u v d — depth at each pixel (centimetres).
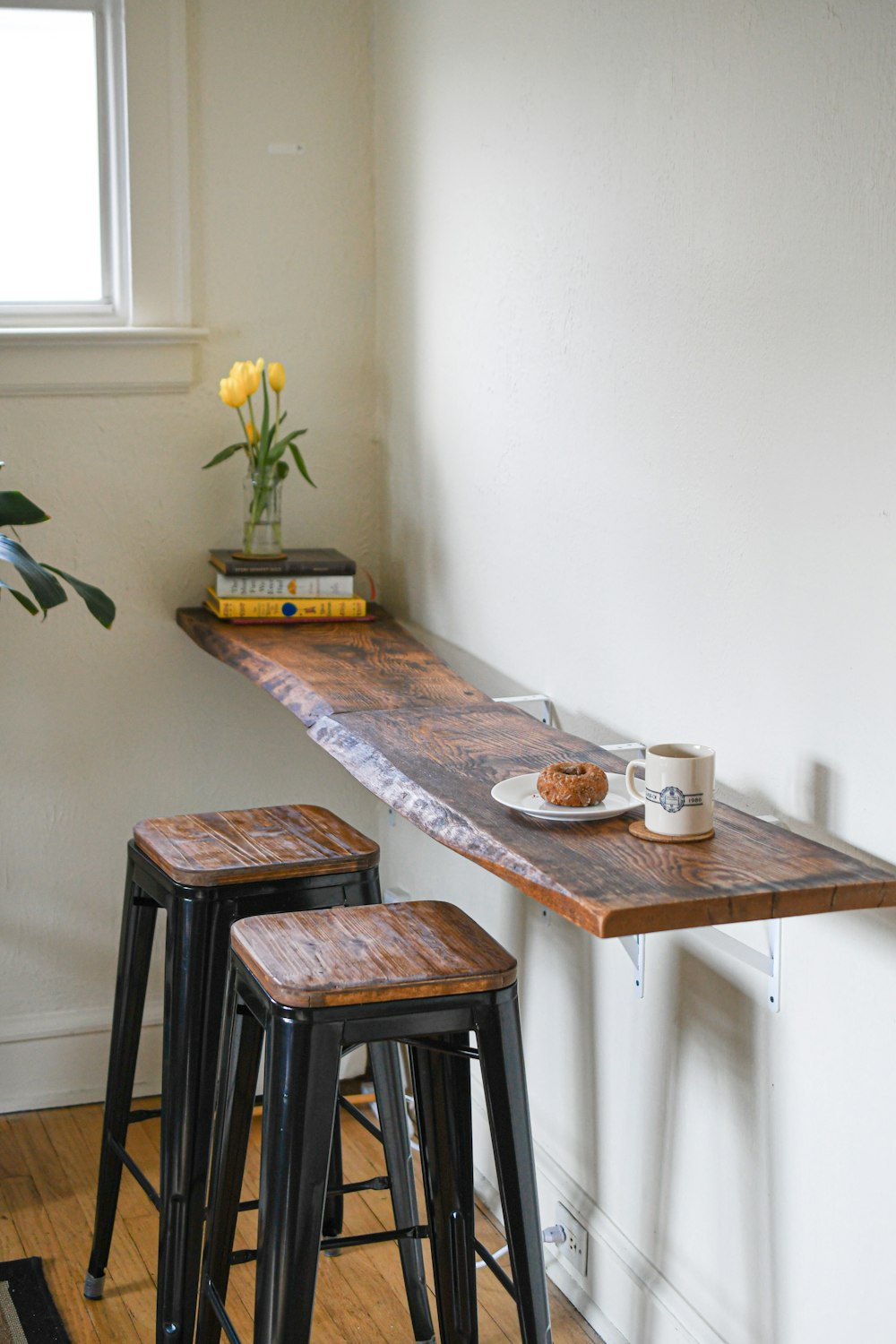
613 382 199
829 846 158
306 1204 151
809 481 157
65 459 277
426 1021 155
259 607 268
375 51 282
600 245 199
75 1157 271
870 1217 155
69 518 279
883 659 147
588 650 211
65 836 290
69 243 281
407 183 270
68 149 278
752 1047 176
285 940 166
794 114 155
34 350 269
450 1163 179
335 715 201
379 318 292
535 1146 241
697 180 174
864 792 151
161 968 300
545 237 216
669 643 189
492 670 246
